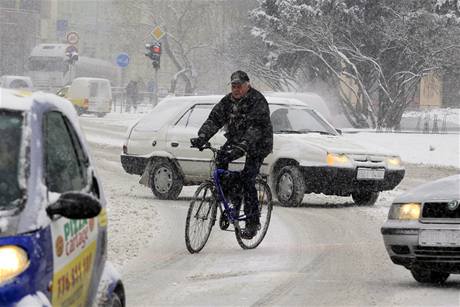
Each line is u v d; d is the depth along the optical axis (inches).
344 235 1192.8
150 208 1430.9
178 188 1585.9
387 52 3681.1
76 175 520.1
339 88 3816.4
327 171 1485.0
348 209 1497.3
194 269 930.7
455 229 789.2
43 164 464.8
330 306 754.8
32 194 445.1
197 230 1034.7
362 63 3735.2
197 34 6131.9
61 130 513.3
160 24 6097.4
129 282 857.5
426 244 800.9
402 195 841.5
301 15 3659.0
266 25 3784.5
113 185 1850.4
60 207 450.6
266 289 827.4
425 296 793.6
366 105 3700.8
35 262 427.5
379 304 762.2
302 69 3912.4
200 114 1601.9
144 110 5659.5
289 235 1186.0
